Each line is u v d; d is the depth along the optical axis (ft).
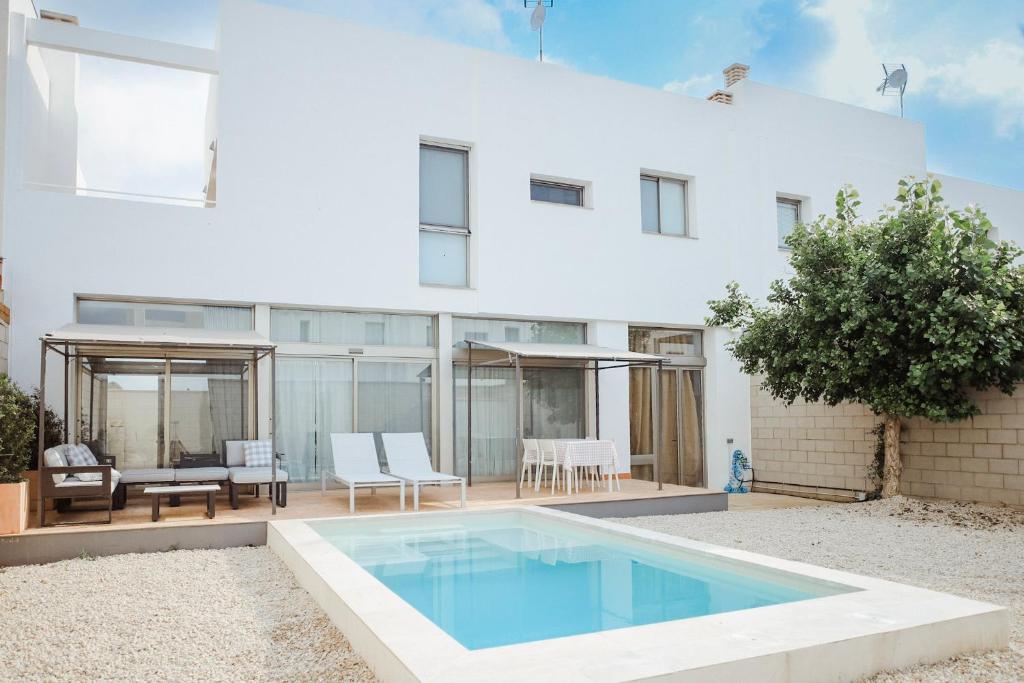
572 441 37.45
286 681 14.16
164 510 31.42
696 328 49.32
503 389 43.01
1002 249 34.24
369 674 14.14
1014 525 31.27
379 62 39.83
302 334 38.24
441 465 40.37
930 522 32.86
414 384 40.60
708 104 50.11
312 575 19.88
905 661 14.52
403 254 39.75
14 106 32.86
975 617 15.56
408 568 23.32
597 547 26.45
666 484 44.09
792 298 38.93
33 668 15.12
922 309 32.07
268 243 36.76
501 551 25.80
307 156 37.83
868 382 36.01
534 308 43.01
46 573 23.24
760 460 48.62
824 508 37.42
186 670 14.88
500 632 17.12
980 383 33.76
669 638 13.69
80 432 34.19
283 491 32.76
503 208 42.50
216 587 21.35
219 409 36.45
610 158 46.09
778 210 53.31
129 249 34.24
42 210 33.01
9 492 25.40
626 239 46.26
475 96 42.16
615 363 45.52
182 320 35.73
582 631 17.20
